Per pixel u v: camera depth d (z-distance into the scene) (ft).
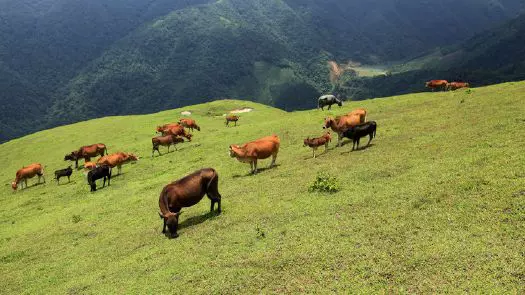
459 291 29.66
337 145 86.22
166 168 106.63
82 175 124.47
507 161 49.75
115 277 43.96
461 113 88.07
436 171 53.01
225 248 44.19
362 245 38.63
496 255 32.96
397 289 31.45
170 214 51.11
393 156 65.77
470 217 39.58
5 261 59.88
